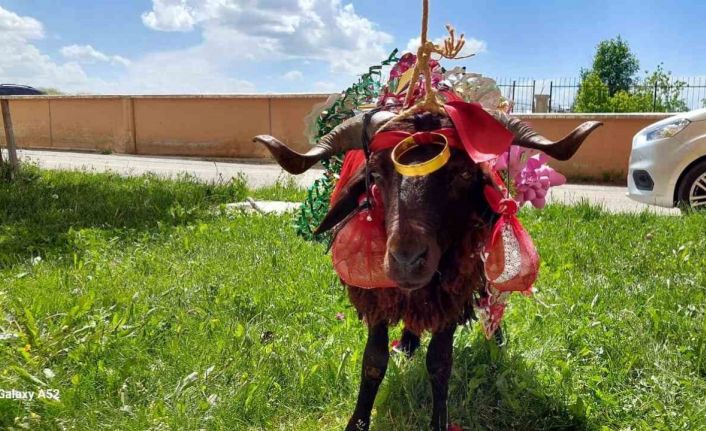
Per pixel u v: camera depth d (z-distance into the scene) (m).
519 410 3.41
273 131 17.97
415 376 3.67
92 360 3.78
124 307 4.57
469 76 3.46
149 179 11.20
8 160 11.05
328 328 4.40
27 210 7.91
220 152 18.70
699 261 5.72
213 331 4.26
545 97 19.91
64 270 5.41
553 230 7.10
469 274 2.97
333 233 3.39
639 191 8.94
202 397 3.46
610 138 14.33
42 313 4.36
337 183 3.34
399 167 2.50
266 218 7.71
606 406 3.45
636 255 5.98
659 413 3.32
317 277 5.39
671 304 4.68
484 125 2.63
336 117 3.62
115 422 3.23
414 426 3.32
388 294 2.97
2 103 10.45
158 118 19.28
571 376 3.69
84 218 7.58
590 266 5.75
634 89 27.44
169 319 4.45
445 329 3.15
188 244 6.41
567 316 4.54
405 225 2.43
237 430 3.30
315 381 3.66
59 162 16.83
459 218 2.72
